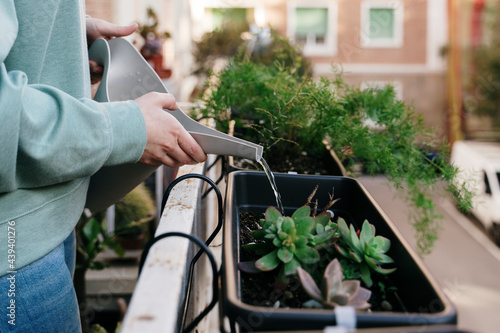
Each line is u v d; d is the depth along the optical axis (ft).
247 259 2.39
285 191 2.93
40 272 2.40
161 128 2.56
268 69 5.06
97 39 3.45
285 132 4.41
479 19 33.32
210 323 4.03
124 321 1.38
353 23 37.93
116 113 2.38
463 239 15.80
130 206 7.09
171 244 1.89
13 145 1.98
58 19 2.46
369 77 38.01
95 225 5.38
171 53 13.87
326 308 1.75
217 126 4.54
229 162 3.43
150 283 1.59
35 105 2.09
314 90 3.81
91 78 3.69
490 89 29.84
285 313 1.51
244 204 2.94
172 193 2.58
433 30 36.73
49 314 2.48
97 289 7.14
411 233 8.50
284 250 2.05
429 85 37.24
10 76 2.06
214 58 17.65
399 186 3.37
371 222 2.52
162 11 15.16
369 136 3.75
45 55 2.45
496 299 11.67
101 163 2.36
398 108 3.96
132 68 3.40
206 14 20.86
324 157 4.42
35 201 2.32
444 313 1.50
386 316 1.48
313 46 38.27
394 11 37.09
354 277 2.06
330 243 2.13
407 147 3.68
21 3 2.27
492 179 16.71
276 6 37.65
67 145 2.17
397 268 2.07
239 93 4.60
